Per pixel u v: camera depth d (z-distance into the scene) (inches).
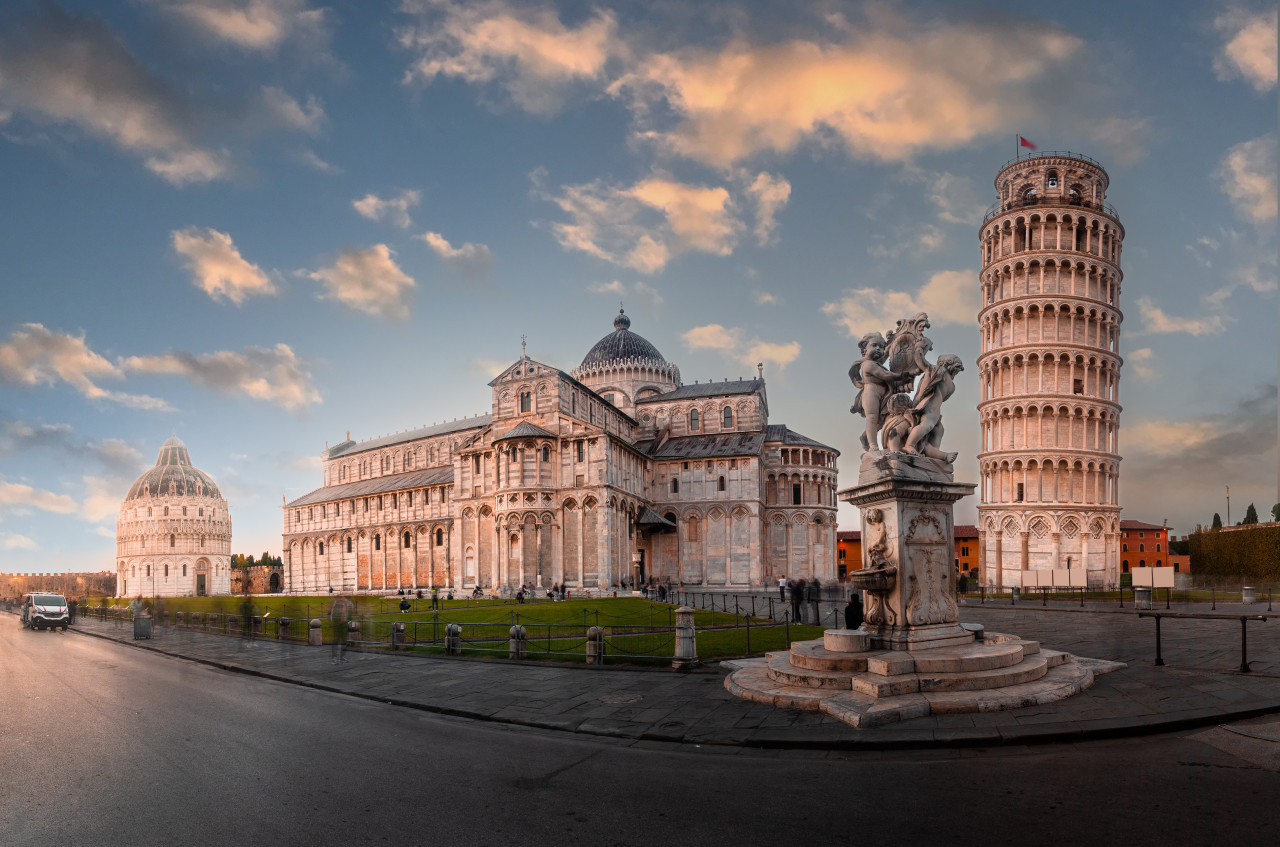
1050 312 3501.5
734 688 754.8
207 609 2746.1
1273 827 375.9
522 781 509.7
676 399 4234.7
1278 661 818.2
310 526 5137.8
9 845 412.5
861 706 607.8
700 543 3698.3
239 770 554.6
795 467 3853.3
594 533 3171.8
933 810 418.6
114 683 1026.1
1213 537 3804.1
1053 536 3344.0
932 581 740.0
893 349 818.8
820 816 418.0
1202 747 511.5
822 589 2763.3
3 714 792.3
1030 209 3565.5
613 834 405.7
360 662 1166.3
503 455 3302.2
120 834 426.3
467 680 944.3
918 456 748.6
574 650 1197.1
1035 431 3437.5
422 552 4269.2
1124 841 366.0
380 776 530.9
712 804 446.3
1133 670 774.5
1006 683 657.0
